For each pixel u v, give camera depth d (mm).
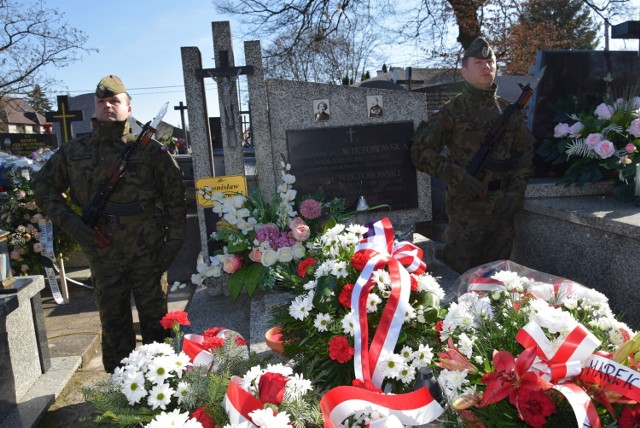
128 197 3426
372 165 4930
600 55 4793
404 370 1925
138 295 3598
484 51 3777
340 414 1660
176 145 14156
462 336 1759
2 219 5535
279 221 3705
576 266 3896
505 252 4129
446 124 3969
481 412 1568
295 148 4844
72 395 3711
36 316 3752
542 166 4820
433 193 6004
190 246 7484
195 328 4062
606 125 4227
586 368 1492
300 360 2303
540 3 16891
